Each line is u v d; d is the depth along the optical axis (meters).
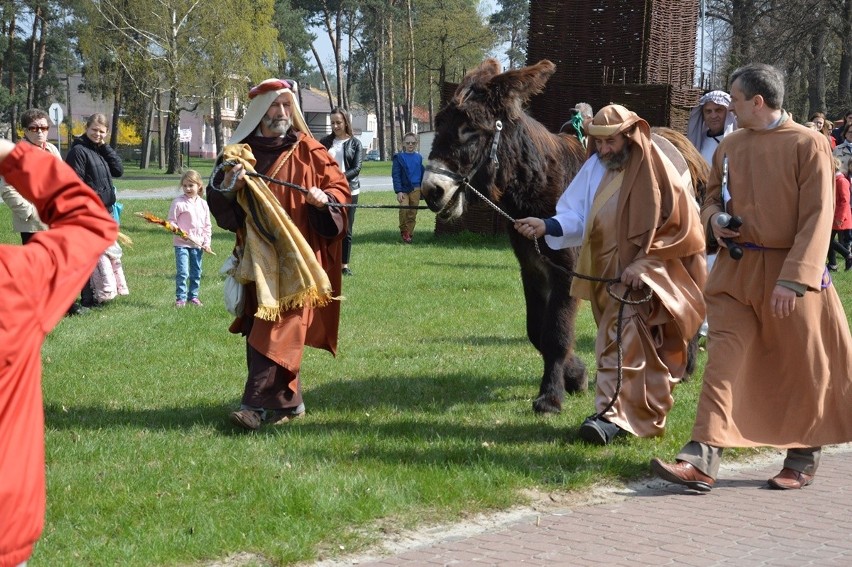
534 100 17.75
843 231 15.27
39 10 66.25
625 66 16.66
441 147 6.59
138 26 52.62
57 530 4.71
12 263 2.65
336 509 4.99
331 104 74.69
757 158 5.37
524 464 5.74
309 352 9.26
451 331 10.44
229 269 6.61
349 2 70.88
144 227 22.20
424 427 6.62
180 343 9.65
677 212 6.02
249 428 6.43
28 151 2.83
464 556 4.50
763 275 5.36
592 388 7.86
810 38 36.41
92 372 8.36
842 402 5.44
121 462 5.79
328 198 6.47
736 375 5.37
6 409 2.68
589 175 6.31
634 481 5.66
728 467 6.02
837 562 4.40
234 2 51.91
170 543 4.55
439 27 68.75
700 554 4.51
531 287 7.11
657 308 6.07
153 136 88.75
